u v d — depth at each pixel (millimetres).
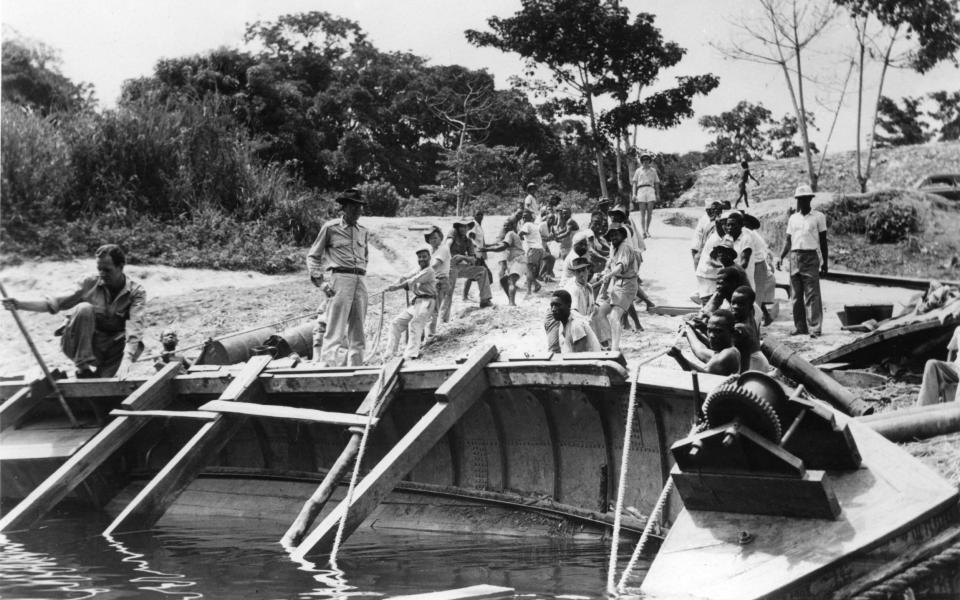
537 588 6516
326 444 10594
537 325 16797
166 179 26625
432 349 16266
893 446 6207
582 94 41031
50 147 25469
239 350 14344
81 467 10289
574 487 8656
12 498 11680
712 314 7406
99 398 11602
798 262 14438
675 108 40250
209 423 9844
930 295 13383
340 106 50594
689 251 24531
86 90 38062
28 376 11914
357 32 53531
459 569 7352
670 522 7730
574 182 53406
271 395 10664
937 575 5555
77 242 23703
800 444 6094
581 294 13406
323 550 7914
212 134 28328
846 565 5500
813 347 13461
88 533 9430
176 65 41156
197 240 25141
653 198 26844
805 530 5766
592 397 8180
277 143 43500
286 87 45406
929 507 5656
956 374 9008
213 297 21688
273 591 6711
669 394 7418
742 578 5602
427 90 53969
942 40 33188
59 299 11828
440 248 16625
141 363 17312
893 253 27594
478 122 54125
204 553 8234
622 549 7879
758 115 56938
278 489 10805
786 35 34094
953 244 27766
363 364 13758
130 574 7355
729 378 6066
